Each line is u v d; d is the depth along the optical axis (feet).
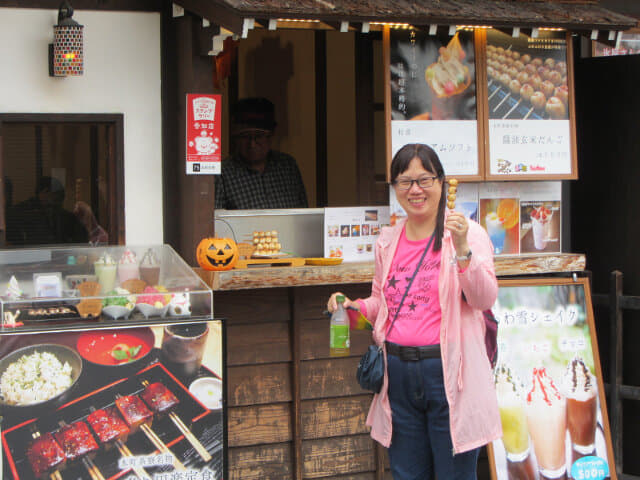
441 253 11.84
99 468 12.39
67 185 15.96
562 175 16.89
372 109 19.36
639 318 18.08
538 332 16.38
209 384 12.87
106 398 12.40
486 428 11.77
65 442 12.23
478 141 16.40
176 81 15.78
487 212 17.15
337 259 15.78
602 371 18.93
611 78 18.52
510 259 16.47
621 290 17.83
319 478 16.52
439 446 11.91
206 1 14.26
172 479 12.74
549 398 16.20
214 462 12.92
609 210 18.67
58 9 15.51
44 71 15.53
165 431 12.69
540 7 16.31
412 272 12.05
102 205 16.17
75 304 12.40
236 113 19.17
